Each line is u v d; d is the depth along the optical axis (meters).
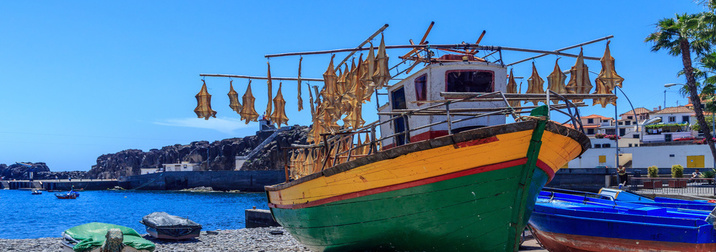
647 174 48.97
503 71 11.77
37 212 67.56
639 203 15.92
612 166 55.22
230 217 52.81
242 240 20.89
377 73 10.48
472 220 9.63
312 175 11.09
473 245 9.97
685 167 51.59
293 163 17.02
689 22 27.94
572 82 12.66
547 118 8.84
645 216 12.32
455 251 10.16
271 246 18.88
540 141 9.02
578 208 13.56
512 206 9.55
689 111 83.50
